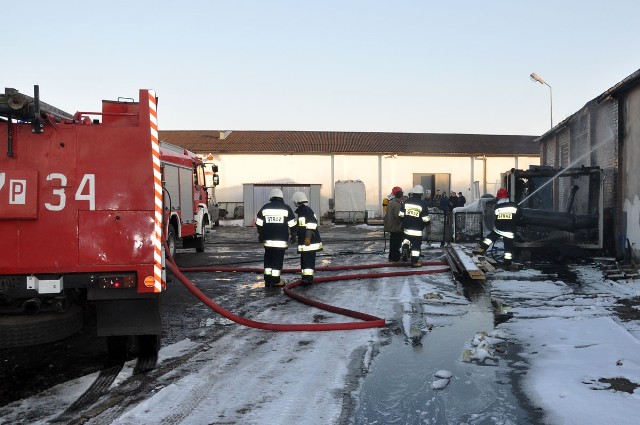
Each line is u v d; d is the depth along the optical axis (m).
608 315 6.53
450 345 5.36
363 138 40.38
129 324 4.51
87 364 4.96
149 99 4.50
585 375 4.28
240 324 6.29
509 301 7.56
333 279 9.98
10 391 4.25
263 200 29.97
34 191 4.29
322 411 3.73
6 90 4.03
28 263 4.30
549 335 5.61
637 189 10.84
